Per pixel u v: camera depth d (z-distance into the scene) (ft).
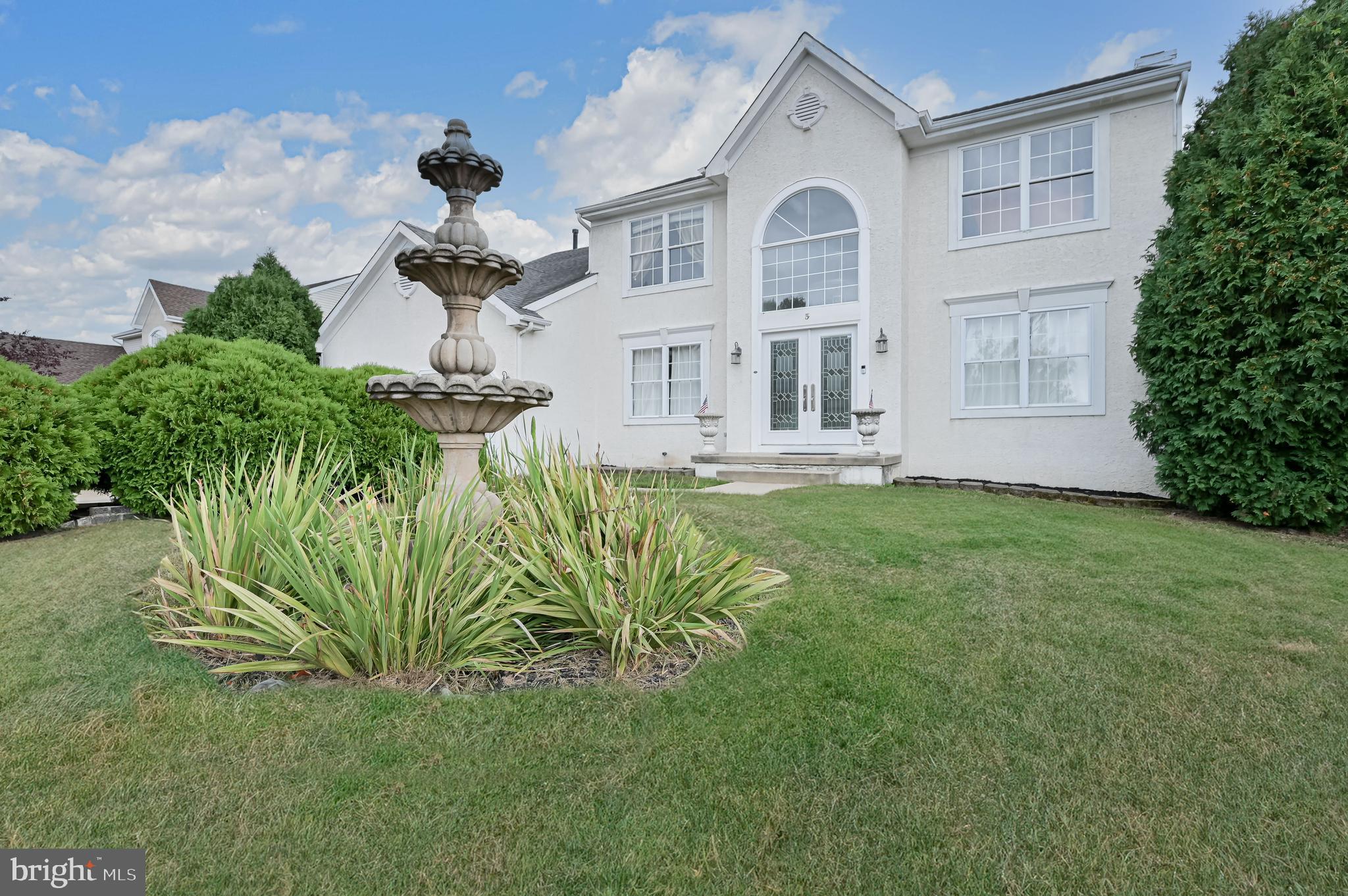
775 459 35.73
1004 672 10.04
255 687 9.21
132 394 21.20
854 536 18.80
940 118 34.47
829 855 6.19
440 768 7.45
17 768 7.20
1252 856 6.20
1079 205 32.55
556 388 43.06
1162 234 25.40
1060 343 32.89
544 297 42.04
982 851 6.25
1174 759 7.73
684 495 27.99
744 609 12.37
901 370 34.96
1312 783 7.29
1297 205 20.76
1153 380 24.54
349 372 27.02
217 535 11.66
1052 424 32.94
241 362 22.49
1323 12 22.16
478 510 12.92
